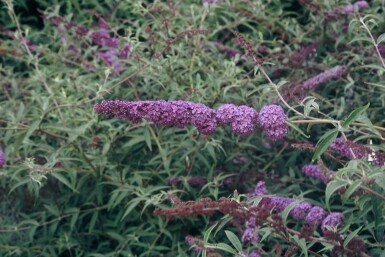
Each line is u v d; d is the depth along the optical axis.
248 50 3.63
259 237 3.87
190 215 3.14
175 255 4.52
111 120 4.84
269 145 4.90
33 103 5.41
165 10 5.45
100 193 4.70
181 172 4.79
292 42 5.59
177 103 3.35
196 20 5.69
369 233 3.97
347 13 5.26
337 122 3.28
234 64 4.84
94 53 5.65
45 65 6.11
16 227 4.75
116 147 4.93
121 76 5.03
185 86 4.92
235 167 4.84
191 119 3.35
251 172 4.67
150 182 4.89
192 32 4.64
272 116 3.32
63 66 5.70
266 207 3.50
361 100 5.05
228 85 4.83
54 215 5.02
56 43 5.96
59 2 7.23
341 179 3.07
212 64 5.26
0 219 5.01
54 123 4.86
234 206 3.12
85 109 4.92
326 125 4.95
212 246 3.21
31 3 7.43
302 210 3.63
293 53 5.23
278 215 3.21
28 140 4.71
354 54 4.98
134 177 4.57
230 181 4.70
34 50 5.87
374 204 3.10
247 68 5.74
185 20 5.43
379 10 5.91
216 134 4.72
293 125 3.34
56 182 5.03
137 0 5.30
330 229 3.35
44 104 4.62
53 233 4.76
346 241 3.22
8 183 4.96
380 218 3.24
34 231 4.68
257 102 4.78
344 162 3.80
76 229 4.89
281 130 3.32
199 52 5.20
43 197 5.06
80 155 4.70
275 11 6.21
